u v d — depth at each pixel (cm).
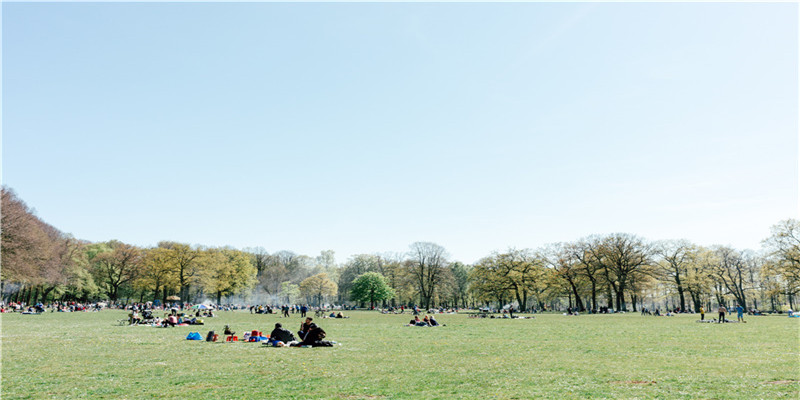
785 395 1309
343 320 6369
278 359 2148
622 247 9694
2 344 2789
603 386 1461
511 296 11625
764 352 2352
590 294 11081
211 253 12594
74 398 1317
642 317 7294
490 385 1490
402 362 2050
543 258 11069
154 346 2728
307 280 14625
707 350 2453
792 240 7988
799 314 7038
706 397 1289
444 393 1366
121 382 1556
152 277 11212
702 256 9875
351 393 1369
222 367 1894
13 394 1372
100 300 13012
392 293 13288
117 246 12294
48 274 7625
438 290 12631
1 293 8950
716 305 13075
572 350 2516
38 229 7606
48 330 3950
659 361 2039
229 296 13488
